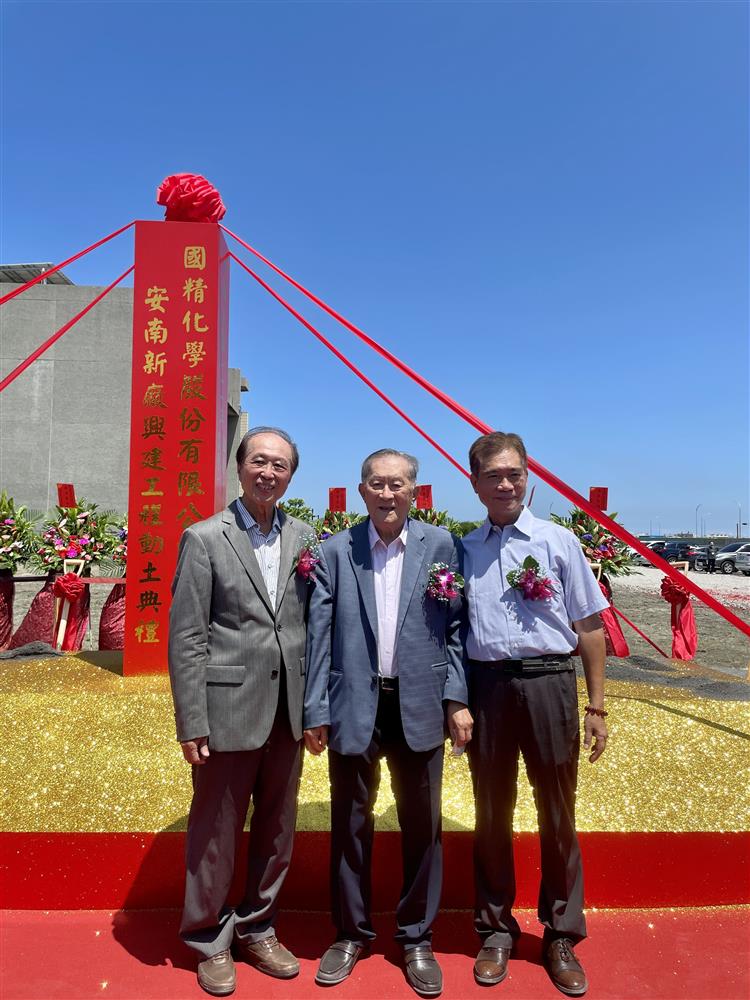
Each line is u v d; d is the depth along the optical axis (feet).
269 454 7.66
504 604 7.48
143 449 13.47
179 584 7.35
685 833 8.57
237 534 7.61
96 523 16.78
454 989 6.93
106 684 12.18
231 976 6.92
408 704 7.23
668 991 6.92
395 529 7.73
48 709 10.66
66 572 16.11
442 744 7.43
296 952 7.60
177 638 7.22
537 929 8.11
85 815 8.65
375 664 7.37
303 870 8.49
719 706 11.59
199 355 13.70
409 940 7.20
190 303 13.76
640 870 8.50
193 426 13.57
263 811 7.49
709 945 7.73
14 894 8.28
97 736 10.09
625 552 16.88
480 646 7.52
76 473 61.77
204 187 14.07
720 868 8.56
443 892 8.54
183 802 8.92
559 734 7.20
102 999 6.70
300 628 7.75
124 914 8.21
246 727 7.13
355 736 7.16
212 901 7.07
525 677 7.27
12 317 61.82
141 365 13.65
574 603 7.59
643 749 10.27
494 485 7.68
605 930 8.00
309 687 7.48
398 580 7.66
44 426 61.67
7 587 16.51
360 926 7.25
